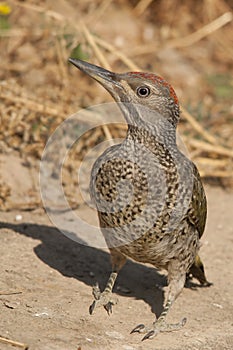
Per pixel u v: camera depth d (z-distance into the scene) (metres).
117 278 18.39
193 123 25.48
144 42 31.94
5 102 23.08
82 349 14.32
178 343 15.47
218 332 16.22
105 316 16.12
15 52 27.70
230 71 32.28
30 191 21.83
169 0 33.66
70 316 15.73
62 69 25.25
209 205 23.52
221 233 21.69
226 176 25.00
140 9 33.16
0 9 24.72
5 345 13.88
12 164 22.48
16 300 15.98
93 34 26.08
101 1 32.50
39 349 13.95
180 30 33.31
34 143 22.98
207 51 33.03
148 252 15.80
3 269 17.23
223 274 19.28
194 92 30.38
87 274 18.12
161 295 17.75
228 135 27.36
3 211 20.77
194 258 16.64
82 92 26.70
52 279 17.36
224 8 33.78
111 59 29.44
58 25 26.64
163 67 31.39
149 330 15.62
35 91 24.95
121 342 15.05
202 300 17.83
